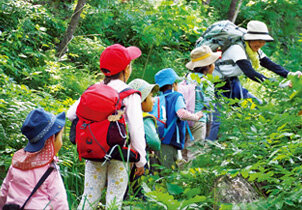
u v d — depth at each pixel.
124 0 9.09
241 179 3.69
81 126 2.99
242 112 3.91
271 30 12.04
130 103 3.07
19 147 4.07
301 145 3.31
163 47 8.61
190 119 4.19
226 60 5.16
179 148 4.30
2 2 6.21
